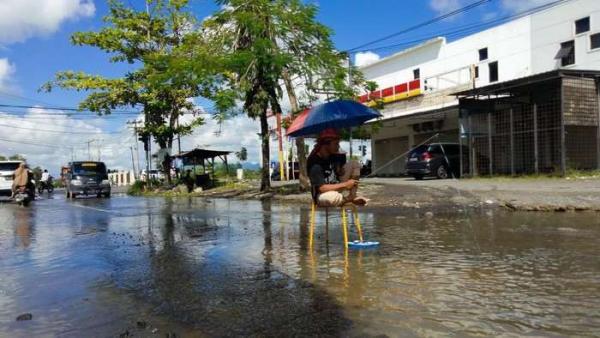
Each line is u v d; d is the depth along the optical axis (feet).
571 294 13.33
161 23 91.66
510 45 84.33
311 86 56.18
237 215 40.16
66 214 48.73
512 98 64.44
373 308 12.74
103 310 13.93
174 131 96.07
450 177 74.08
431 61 100.32
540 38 79.56
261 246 23.31
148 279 17.47
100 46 89.56
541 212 32.71
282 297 14.15
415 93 92.99
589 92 57.41
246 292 14.93
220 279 16.79
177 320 12.67
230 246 23.80
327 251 20.99
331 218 34.35
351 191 22.16
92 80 88.22
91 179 87.04
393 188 51.52
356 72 58.34
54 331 12.31
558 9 76.84
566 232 23.86
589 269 16.06
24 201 64.64
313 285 15.26
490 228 26.23
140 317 13.10
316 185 21.83
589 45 72.90
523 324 11.18
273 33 54.24
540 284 14.42
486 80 88.74
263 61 52.90
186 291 15.46
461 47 93.45
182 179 91.81
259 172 135.54
